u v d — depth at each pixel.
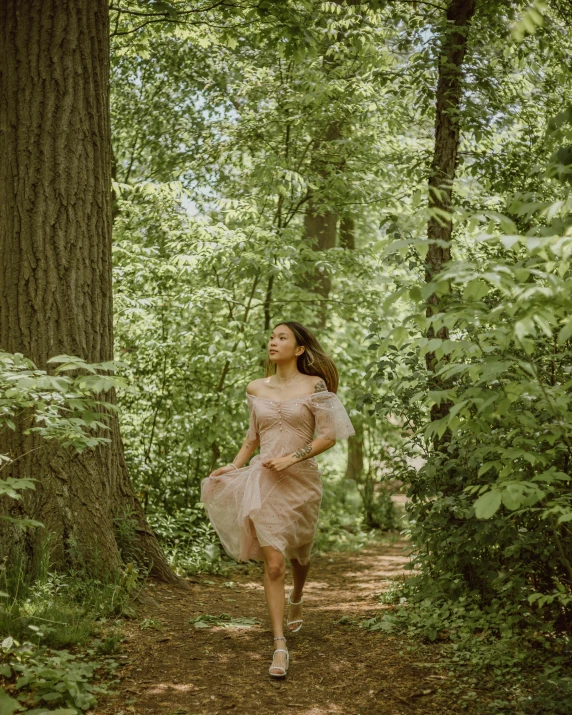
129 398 8.44
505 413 3.05
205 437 8.31
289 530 3.83
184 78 11.85
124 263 8.60
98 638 3.92
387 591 5.93
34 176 4.95
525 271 2.59
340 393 10.39
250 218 8.96
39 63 4.99
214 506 4.15
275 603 3.71
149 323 8.37
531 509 3.26
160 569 5.40
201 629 4.32
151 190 8.47
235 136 9.48
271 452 3.93
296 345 4.17
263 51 9.75
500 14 6.46
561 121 2.95
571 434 3.20
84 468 4.91
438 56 6.09
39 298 4.89
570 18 6.65
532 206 2.72
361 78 8.82
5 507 4.68
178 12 6.88
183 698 3.26
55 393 3.61
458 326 3.95
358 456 14.53
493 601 4.38
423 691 3.38
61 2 5.04
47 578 4.46
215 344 8.62
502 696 3.25
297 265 8.66
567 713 2.95
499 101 6.70
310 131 9.40
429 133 10.65
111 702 3.17
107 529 4.96
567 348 4.18
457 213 2.76
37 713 2.75
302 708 3.20
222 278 9.27
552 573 4.07
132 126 12.30
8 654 3.32
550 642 3.80
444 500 4.65
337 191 9.02
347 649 4.02
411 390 5.06
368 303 9.68
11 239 4.94
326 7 7.82
